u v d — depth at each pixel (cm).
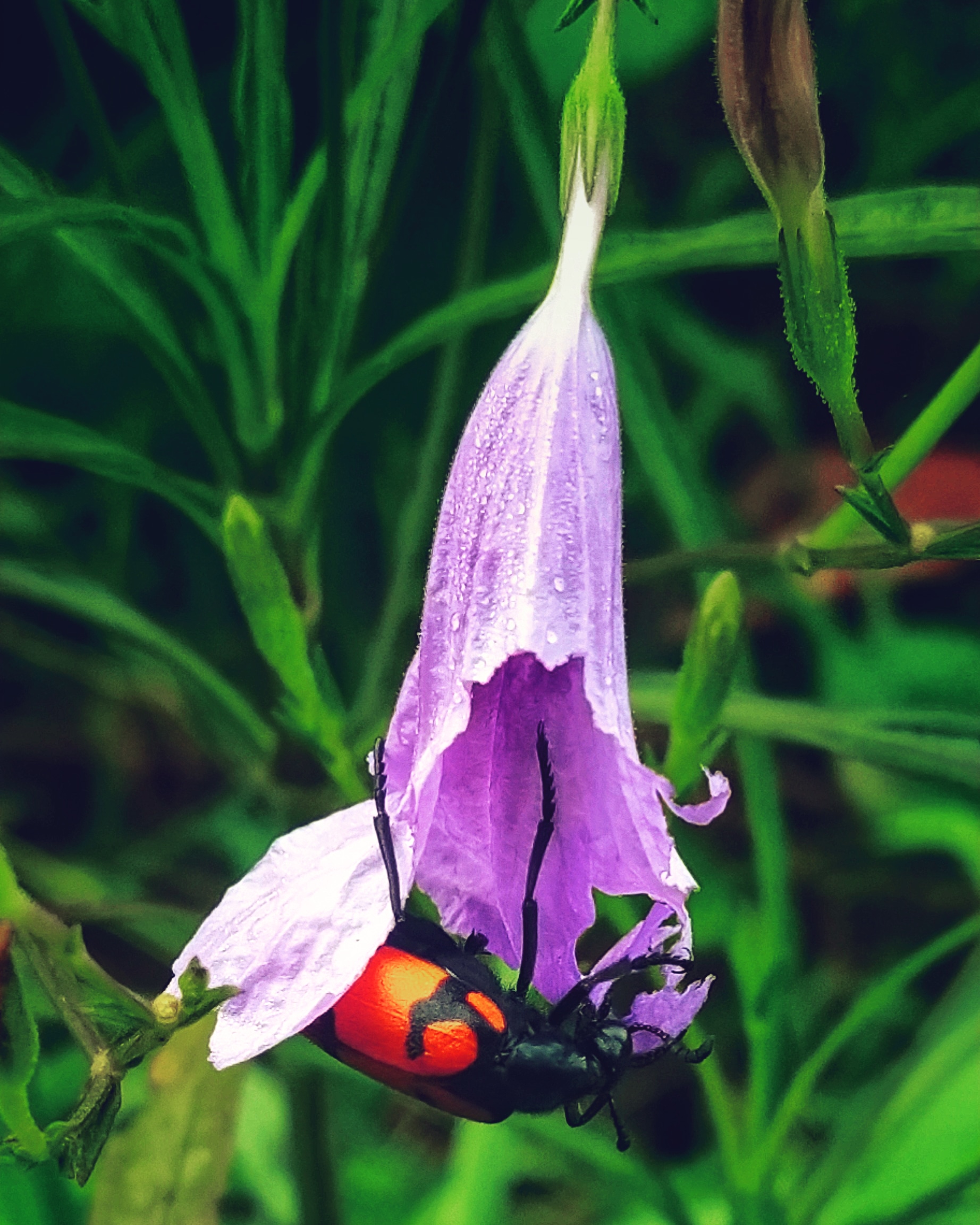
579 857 13
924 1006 27
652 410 21
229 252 17
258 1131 24
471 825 13
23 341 28
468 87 22
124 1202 17
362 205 17
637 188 28
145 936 19
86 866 25
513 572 13
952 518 30
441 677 13
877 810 28
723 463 33
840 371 14
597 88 14
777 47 14
